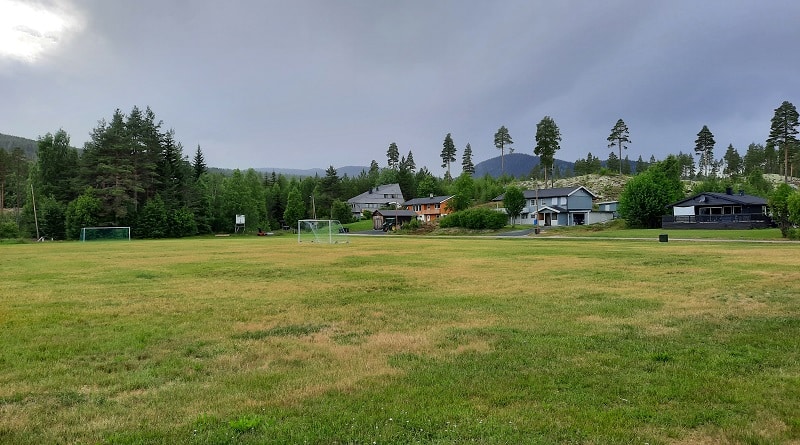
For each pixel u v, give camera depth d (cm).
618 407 493
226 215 8981
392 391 541
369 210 11962
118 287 1449
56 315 1008
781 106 10288
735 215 5528
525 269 1883
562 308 1056
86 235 6919
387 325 903
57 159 8012
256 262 2302
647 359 659
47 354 707
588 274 1694
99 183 7581
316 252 3042
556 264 2073
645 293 1255
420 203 10794
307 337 812
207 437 423
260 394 536
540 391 540
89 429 444
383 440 418
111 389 557
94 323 930
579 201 8231
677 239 4059
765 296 1181
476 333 825
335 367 639
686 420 460
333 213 10962
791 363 636
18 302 1174
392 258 2489
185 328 885
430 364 647
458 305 1108
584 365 634
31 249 3806
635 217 6366
